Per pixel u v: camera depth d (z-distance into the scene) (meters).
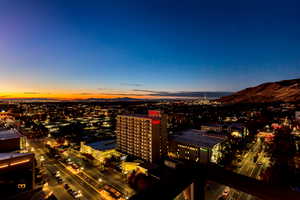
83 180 60.59
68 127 174.62
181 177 4.70
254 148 99.12
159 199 3.77
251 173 65.75
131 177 60.06
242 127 119.50
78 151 95.38
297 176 57.06
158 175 56.47
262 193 3.99
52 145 107.38
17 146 51.38
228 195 48.16
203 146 76.12
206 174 4.86
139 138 78.69
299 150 86.88
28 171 33.09
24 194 31.94
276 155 82.00
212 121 196.62
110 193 52.03
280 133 122.38
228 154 87.81
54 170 69.25
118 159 79.31
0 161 30.22
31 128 168.75
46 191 52.75
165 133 81.25
